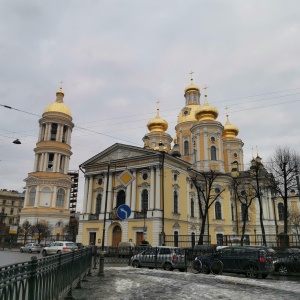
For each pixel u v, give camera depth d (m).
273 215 57.06
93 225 45.97
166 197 43.25
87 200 48.09
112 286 13.77
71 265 11.12
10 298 5.20
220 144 59.03
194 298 11.20
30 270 6.21
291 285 14.81
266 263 17.94
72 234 62.75
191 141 63.59
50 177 64.94
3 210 103.56
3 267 4.93
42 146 66.12
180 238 44.34
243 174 60.34
